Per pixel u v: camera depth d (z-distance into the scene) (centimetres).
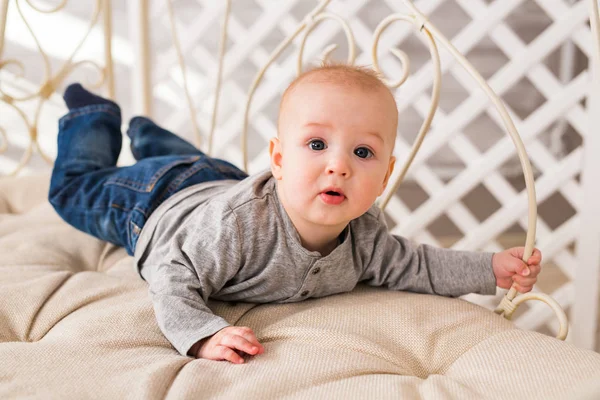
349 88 82
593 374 72
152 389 67
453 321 89
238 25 179
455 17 219
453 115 161
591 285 153
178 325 81
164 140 136
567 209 233
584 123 152
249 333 78
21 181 149
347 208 82
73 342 79
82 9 221
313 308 91
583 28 148
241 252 88
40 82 225
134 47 179
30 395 67
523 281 96
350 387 70
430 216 167
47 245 116
